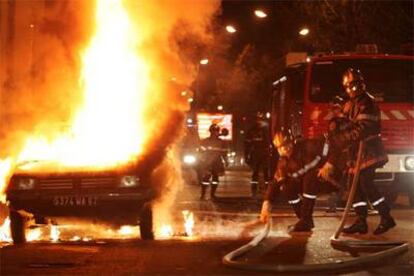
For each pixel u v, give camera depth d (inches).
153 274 460.1
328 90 879.7
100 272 466.3
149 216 611.5
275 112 1031.0
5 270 473.7
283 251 539.5
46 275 456.8
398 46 1493.6
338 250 544.4
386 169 886.4
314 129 872.9
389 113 889.5
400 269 472.7
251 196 1143.0
